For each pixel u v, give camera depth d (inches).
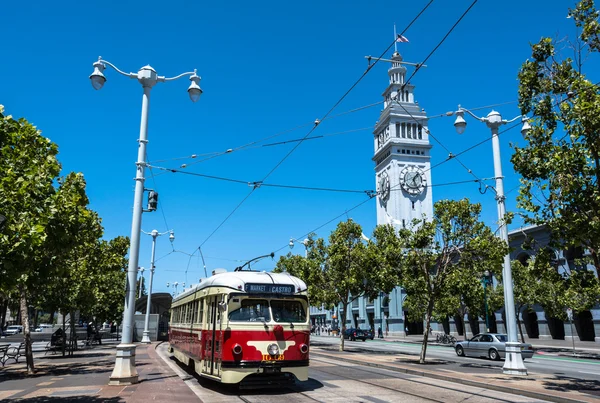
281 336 502.9
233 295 504.1
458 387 540.4
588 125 450.3
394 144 3383.4
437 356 1122.0
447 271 816.9
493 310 1674.5
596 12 477.1
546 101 497.7
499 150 701.3
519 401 451.2
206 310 560.4
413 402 436.1
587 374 744.3
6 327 3216.0
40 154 436.1
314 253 1449.3
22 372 673.6
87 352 1122.7
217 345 504.4
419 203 3334.2
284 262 1829.5
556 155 472.7
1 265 300.0
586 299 1182.9
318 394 481.4
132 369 536.4
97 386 512.1
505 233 682.8
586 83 471.2
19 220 317.1
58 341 1189.7
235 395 477.7
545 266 542.0
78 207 434.3
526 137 512.7
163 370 686.5
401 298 2775.6
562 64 499.2
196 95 600.7
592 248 486.6
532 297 1424.7
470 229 779.4
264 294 515.5
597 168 459.5
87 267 971.9
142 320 1701.5
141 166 573.0
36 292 740.7
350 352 1165.1
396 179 3344.0
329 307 1478.8
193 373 669.3
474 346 1098.1
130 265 552.1
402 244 853.2
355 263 1264.8
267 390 509.7
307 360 511.8
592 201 463.2
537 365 929.5
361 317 3120.1
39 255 386.0
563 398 442.0
